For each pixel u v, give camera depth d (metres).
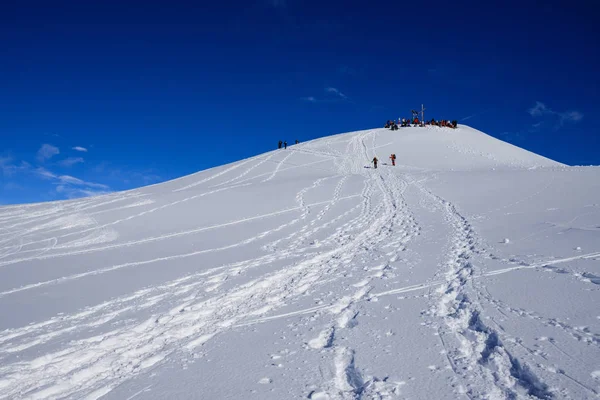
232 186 30.28
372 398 3.93
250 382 4.46
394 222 15.55
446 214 15.75
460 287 7.18
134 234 16.33
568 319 5.32
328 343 5.46
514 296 6.34
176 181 37.03
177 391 4.39
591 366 4.16
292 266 10.01
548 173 23.34
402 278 8.18
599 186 17.25
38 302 8.01
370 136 54.34
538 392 3.89
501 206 15.56
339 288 7.93
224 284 8.66
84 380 4.90
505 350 4.66
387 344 5.15
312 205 21.00
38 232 17.84
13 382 4.79
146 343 5.85
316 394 4.12
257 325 6.30
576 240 9.42
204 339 5.91
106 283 9.25
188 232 16.06
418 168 36.25
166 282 9.04
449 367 4.48
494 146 49.75
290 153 46.59
